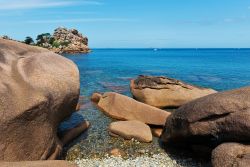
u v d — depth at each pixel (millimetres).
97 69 61281
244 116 11656
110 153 15375
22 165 8836
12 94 11383
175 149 16078
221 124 12383
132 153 15523
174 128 14898
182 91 24938
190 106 14000
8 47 13820
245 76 52281
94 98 26094
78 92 14508
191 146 15102
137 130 17297
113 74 50625
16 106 11242
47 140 12422
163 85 25000
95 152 15469
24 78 12258
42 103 11961
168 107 24797
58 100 13078
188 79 47375
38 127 11977
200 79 47438
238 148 11320
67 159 14539
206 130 12930
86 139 17156
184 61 103250
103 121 20359
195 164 14266
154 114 19406
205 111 12961
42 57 14211
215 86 39719
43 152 12148
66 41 143125
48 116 12438
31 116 11641
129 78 44594
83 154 15195
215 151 11750
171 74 55281
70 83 13938
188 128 13672
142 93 24891
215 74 55969
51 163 9266
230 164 10992
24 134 11484
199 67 73938
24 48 14625
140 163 14219
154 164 14156
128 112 20359
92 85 36625
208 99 13266
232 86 39656
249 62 97312
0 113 10828
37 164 9008
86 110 23031
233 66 78000
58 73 13688
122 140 17062
